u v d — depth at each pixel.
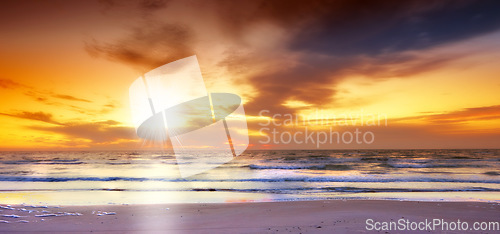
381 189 11.80
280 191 11.36
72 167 26.80
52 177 17.06
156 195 10.18
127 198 9.44
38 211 6.54
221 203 7.88
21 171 22.22
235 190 11.62
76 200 9.01
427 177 16.70
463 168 23.81
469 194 10.29
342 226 5.05
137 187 12.50
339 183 14.05
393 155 47.47
